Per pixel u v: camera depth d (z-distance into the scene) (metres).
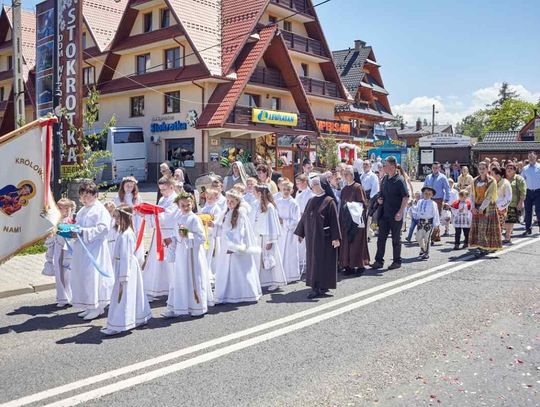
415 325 6.48
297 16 35.56
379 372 5.03
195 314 6.96
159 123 31.11
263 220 8.59
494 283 8.65
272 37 31.00
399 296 7.90
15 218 6.63
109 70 33.62
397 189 10.09
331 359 5.36
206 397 4.49
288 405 4.34
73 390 4.65
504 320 6.65
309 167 12.76
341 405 4.35
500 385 4.75
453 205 12.43
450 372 5.04
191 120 29.25
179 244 7.02
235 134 30.19
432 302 7.53
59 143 13.21
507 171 13.15
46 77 15.27
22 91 17.52
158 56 31.12
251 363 5.26
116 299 6.33
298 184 9.69
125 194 8.66
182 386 4.71
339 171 10.80
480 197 11.24
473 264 10.34
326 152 32.25
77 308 7.04
